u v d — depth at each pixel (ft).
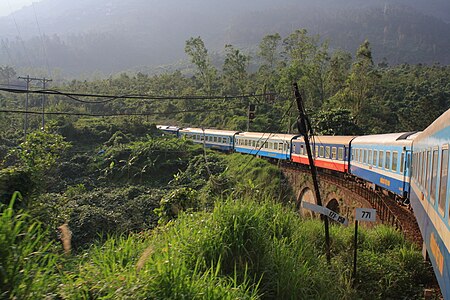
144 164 107.04
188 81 231.71
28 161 58.44
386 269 29.86
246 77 201.87
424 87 183.73
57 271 15.94
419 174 34.53
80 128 133.80
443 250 19.47
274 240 22.81
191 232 20.56
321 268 23.99
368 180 64.03
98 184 99.81
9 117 142.51
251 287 18.80
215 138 135.13
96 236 54.03
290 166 99.91
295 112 133.39
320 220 42.65
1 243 12.28
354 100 144.56
